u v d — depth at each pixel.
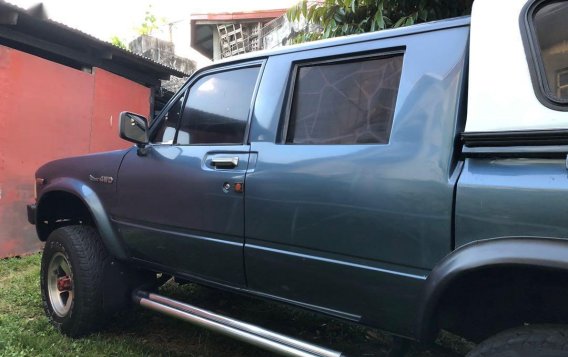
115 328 3.84
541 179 1.71
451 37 2.10
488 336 2.09
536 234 1.68
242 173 2.61
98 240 3.60
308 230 2.32
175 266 3.08
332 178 2.26
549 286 1.80
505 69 1.85
